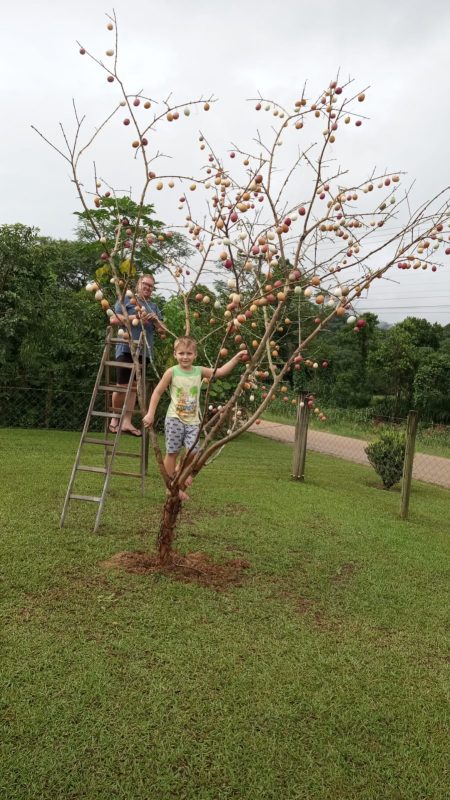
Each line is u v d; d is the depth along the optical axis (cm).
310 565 438
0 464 666
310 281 335
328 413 2117
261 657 289
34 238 1127
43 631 287
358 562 458
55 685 246
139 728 227
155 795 197
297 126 363
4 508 485
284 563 434
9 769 200
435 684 284
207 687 258
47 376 1131
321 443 1488
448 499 864
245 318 333
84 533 441
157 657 277
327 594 385
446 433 1970
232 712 243
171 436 405
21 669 254
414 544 529
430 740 240
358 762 224
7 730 217
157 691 250
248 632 314
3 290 1092
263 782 208
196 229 387
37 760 205
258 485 729
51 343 1131
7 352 1093
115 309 460
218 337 847
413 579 432
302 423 816
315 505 645
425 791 213
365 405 2581
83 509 508
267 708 248
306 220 344
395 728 246
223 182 364
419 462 1376
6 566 359
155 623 309
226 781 207
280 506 618
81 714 231
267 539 490
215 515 553
